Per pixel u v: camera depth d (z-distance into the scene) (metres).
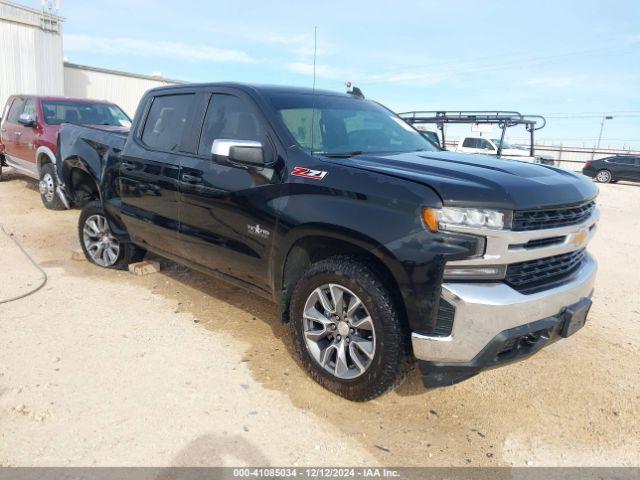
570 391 3.36
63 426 2.78
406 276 2.69
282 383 3.30
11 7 17.36
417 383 3.39
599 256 7.20
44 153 8.77
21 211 8.60
